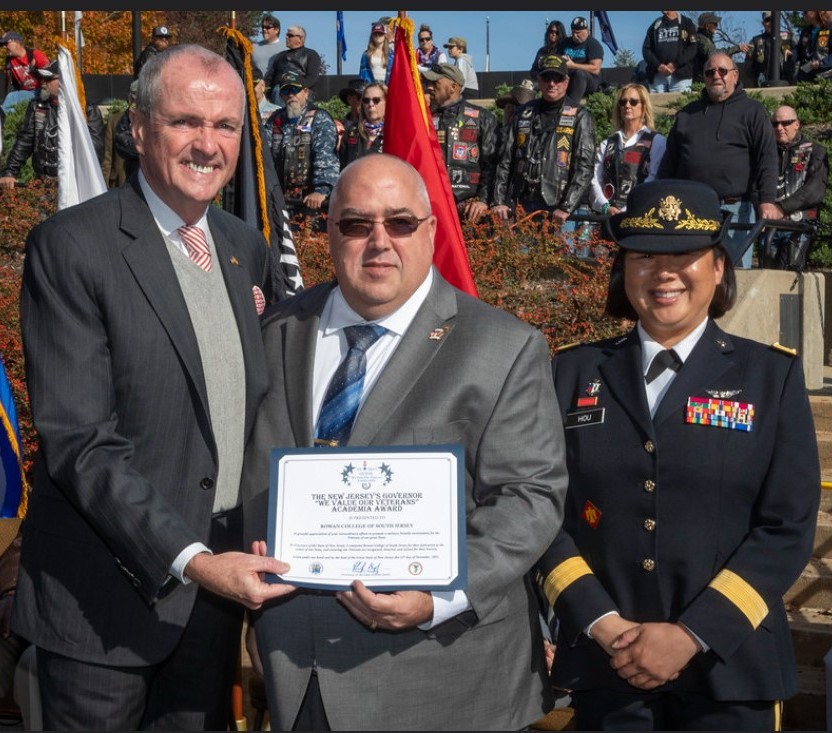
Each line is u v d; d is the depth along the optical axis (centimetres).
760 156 782
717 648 273
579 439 303
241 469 305
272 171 499
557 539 301
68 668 299
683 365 300
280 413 292
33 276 290
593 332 698
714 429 290
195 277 307
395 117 472
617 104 866
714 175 790
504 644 282
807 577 523
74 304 285
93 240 290
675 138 811
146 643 296
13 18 2320
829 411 675
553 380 314
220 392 301
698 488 289
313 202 881
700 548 287
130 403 289
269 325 311
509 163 839
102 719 299
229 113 298
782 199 810
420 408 277
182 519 282
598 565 299
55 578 299
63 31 591
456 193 850
